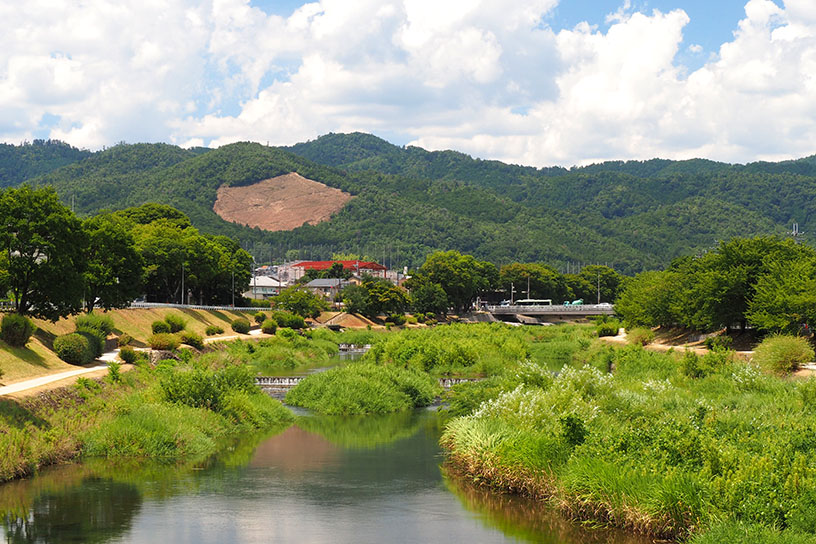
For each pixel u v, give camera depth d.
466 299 199.88
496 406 35.91
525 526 25.56
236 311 125.50
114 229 75.19
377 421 48.50
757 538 18.89
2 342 47.84
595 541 23.67
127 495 29.50
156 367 58.75
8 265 55.00
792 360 55.34
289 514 27.11
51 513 26.98
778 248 75.69
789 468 22.72
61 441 34.78
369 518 26.64
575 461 26.67
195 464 35.19
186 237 130.88
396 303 160.12
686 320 85.06
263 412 47.41
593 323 162.25
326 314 152.00
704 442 26.02
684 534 22.22
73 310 59.34
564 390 36.78
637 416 34.22
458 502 28.61
